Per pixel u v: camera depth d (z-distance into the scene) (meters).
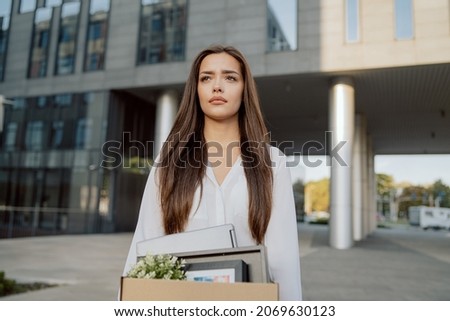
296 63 12.94
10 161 18.42
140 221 1.33
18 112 18.50
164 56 15.35
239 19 13.91
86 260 8.62
